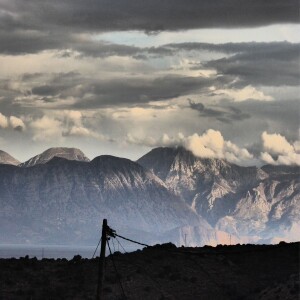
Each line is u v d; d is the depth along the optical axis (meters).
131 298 183.62
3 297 176.00
